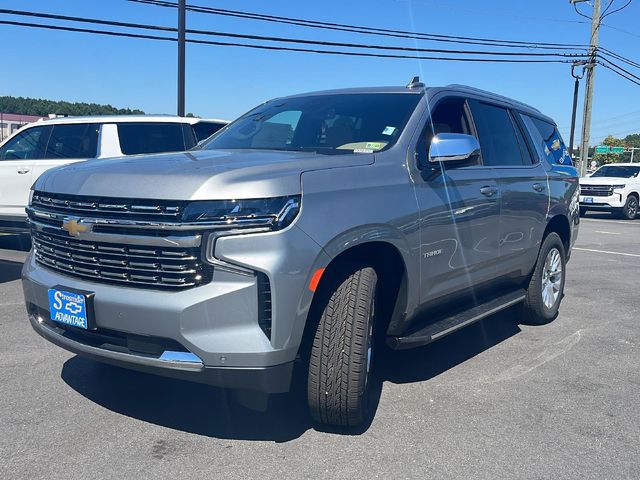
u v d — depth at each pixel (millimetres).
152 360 3197
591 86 27875
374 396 4223
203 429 3660
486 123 5250
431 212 4117
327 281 3512
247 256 3092
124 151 9133
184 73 15789
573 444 3582
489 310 4953
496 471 3254
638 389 4473
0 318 5848
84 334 3467
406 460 3346
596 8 27312
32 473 3127
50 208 3623
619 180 20969
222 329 3109
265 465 3260
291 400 4082
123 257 3254
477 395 4285
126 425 3689
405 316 4047
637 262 10453
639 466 3344
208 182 3133
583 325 6219
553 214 6047
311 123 4633
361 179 3676
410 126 4293
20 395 4090
